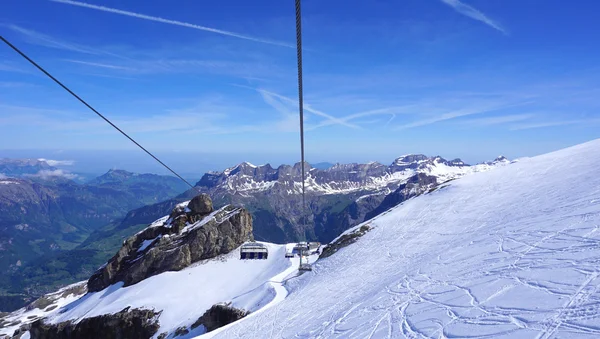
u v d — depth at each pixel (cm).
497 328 1131
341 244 7269
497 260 1970
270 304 4872
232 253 10538
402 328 1474
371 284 3256
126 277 10606
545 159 7819
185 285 8969
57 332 8850
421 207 7638
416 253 4225
